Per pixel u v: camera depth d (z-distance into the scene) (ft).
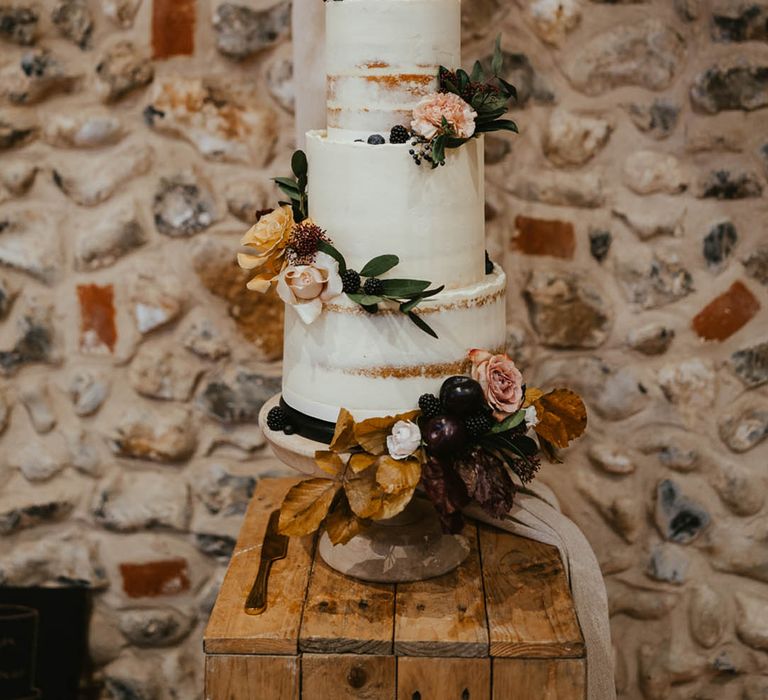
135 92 6.60
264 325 6.89
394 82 4.66
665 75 6.49
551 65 6.51
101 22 6.51
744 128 6.56
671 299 6.78
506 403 4.70
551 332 6.86
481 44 6.48
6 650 7.23
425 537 5.42
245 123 6.63
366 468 4.72
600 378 6.90
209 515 7.22
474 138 4.85
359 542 5.41
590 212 6.70
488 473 4.67
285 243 4.77
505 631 4.83
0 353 6.98
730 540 7.09
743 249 6.72
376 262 4.66
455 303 4.79
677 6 6.42
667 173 6.62
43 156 6.72
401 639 4.78
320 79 5.81
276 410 5.18
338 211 4.77
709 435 6.96
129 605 7.38
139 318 6.89
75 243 6.82
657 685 7.32
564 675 4.77
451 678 4.81
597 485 7.07
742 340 6.84
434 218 4.74
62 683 7.23
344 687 4.84
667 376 6.87
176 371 6.98
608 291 6.81
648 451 7.00
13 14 6.48
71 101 6.64
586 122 6.56
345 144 4.65
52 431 7.12
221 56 6.56
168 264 6.84
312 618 4.95
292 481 6.66
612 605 7.28
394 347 4.76
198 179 6.72
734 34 6.44
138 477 7.19
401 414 4.69
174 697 7.53
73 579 7.31
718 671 7.30
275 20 6.47
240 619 4.95
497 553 5.61
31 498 7.18
